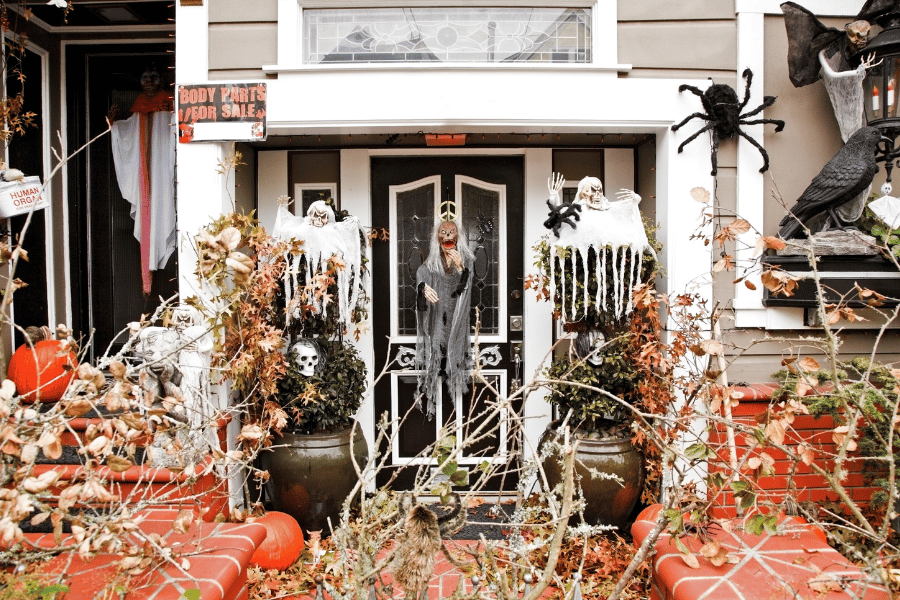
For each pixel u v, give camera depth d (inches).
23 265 161.0
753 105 136.8
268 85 134.0
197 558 85.7
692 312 134.9
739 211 136.6
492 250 159.2
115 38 168.6
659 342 121.9
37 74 164.9
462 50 139.3
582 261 127.6
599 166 159.9
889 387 107.0
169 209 166.2
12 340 153.4
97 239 172.4
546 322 155.3
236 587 86.5
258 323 125.0
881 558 76.8
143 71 171.6
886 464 115.5
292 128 136.3
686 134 136.2
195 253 133.3
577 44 139.4
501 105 134.5
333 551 102.7
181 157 134.8
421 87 134.3
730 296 136.5
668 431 114.0
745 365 136.8
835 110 132.6
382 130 138.6
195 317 130.7
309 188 158.6
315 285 125.2
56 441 69.5
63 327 81.6
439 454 78.6
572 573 117.3
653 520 104.6
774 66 137.5
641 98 135.3
